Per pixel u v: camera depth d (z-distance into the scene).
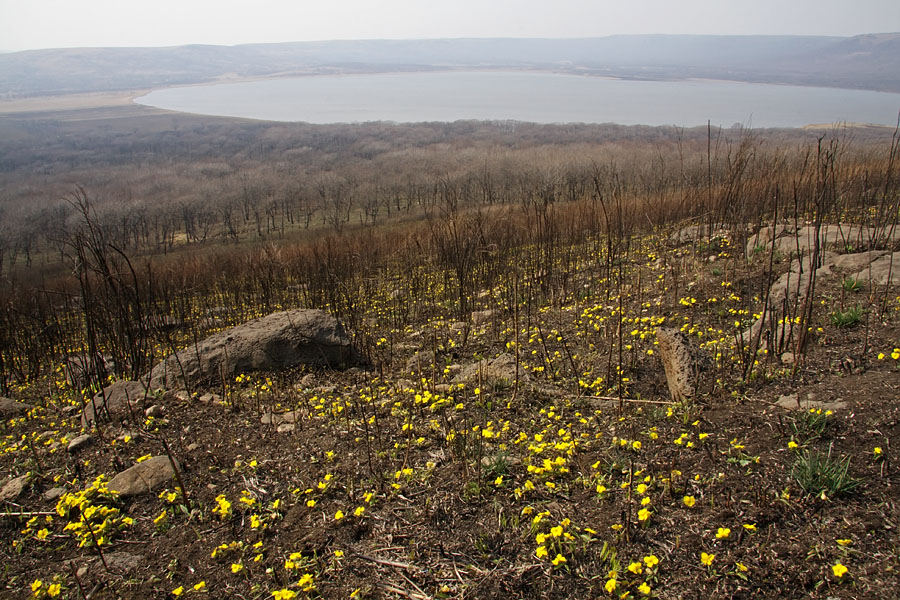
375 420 4.72
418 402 4.81
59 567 3.38
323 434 4.59
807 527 2.93
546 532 3.10
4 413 6.23
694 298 7.14
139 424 5.18
